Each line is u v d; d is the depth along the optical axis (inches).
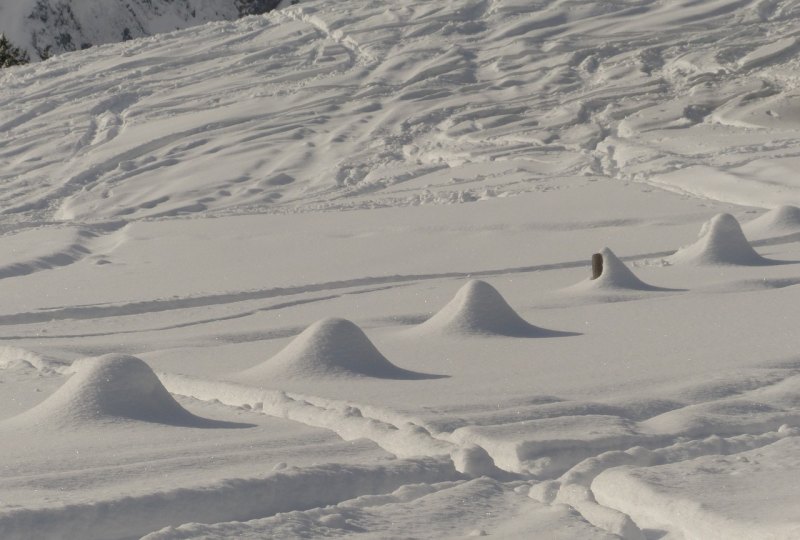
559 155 3193.9
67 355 1128.8
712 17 4606.3
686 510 503.2
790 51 4074.8
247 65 4618.6
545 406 725.3
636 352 944.9
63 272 1845.5
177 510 520.7
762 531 458.0
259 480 551.8
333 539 492.1
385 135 3639.3
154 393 773.3
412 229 2074.3
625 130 3447.3
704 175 2517.2
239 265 1830.7
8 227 2479.1
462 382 850.8
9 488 563.2
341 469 580.4
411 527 511.5
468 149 3358.8
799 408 728.3
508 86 4121.6
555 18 4781.0
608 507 530.0
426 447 635.5
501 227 2037.4
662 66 4156.0
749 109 3516.2
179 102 4197.8
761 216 1893.5
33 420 746.8
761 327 1026.1
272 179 3169.3
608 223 2028.8
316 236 2070.6
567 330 1093.1
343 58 4623.5
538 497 566.6
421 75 4298.7
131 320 1421.0
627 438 640.4
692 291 1310.3
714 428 673.6
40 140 3853.3
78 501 514.0
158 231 2252.7
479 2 5064.0
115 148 3663.9
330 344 909.8
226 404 842.2
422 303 1380.4
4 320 1445.6
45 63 4867.1
